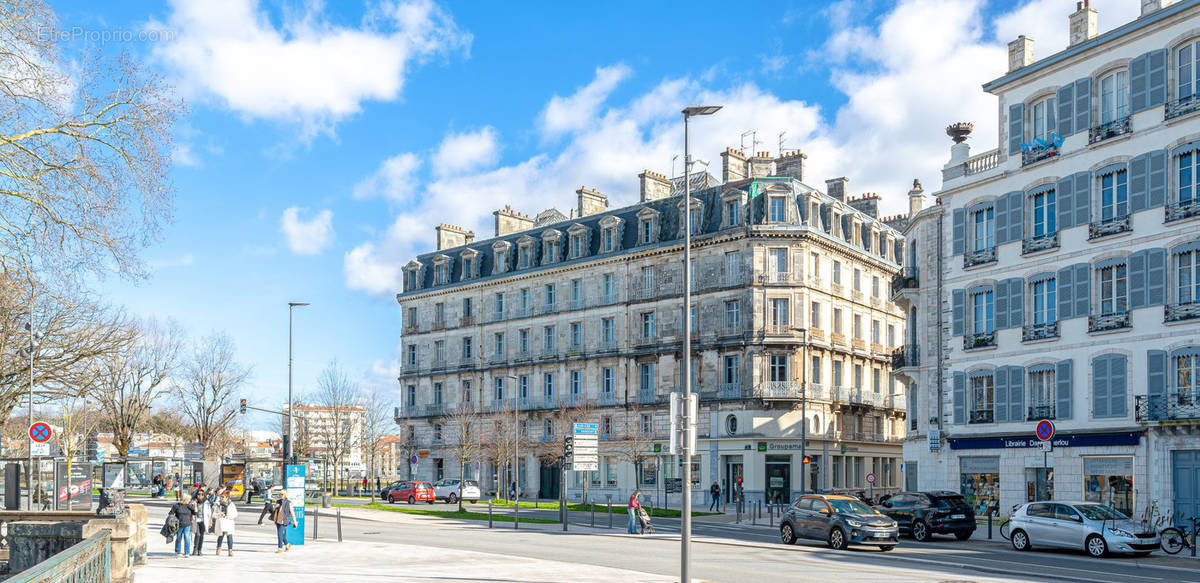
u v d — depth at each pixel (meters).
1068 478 38.88
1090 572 23.78
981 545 32.56
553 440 72.44
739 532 38.91
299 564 25.00
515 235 80.62
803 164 71.75
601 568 23.47
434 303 85.00
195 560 26.27
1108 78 38.84
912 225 49.50
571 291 74.94
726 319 66.19
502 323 79.00
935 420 46.16
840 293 69.19
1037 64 41.06
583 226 74.62
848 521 29.88
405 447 85.12
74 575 10.66
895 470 74.44
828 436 66.38
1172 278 35.69
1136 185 37.03
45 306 34.66
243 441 116.75
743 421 64.50
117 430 72.44
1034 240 41.03
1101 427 37.56
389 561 25.67
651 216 71.06
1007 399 41.50
